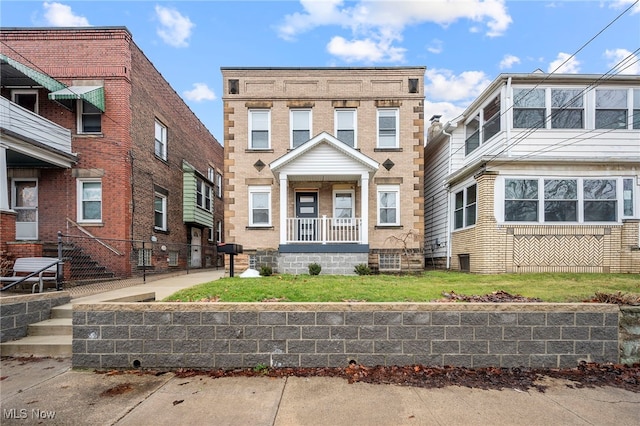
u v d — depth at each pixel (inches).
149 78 516.4
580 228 404.5
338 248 424.5
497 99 452.1
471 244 446.6
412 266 466.6
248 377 166.1
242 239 471.8
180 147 642.2
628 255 395.2
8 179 435.8
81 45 448.8
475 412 133.0
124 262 438.9
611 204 409.7
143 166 493.7
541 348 178.5
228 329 177.8
